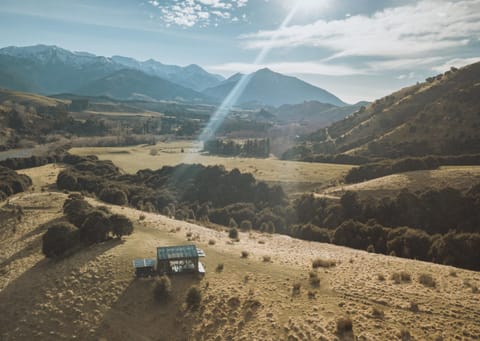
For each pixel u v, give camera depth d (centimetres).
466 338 2219
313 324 2547
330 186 10325
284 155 17588
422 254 5278
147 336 2761
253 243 5331
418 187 7944
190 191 10594
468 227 5962
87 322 2986
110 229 4672
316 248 5328
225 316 2838
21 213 6206
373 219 6938
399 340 2261
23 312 3241
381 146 14412
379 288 3056
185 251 3656
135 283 3416
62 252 4284
